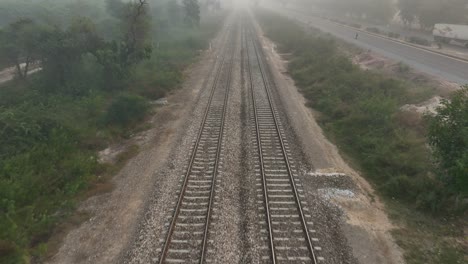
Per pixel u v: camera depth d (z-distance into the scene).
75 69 24.97
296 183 12.72
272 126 17.98
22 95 21.95
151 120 19.12
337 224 10.52
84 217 10.80
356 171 13.95
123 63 24.66
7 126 15.09
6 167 12.41
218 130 17.45
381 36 47.38
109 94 22.53
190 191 12.09
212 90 24.41
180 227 10.21
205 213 10.91
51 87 23.53
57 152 14.24
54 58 23.69
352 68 26.55
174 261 8.92
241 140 16.34
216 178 12.90
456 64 28.03
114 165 14.20
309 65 30.52
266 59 35.72
